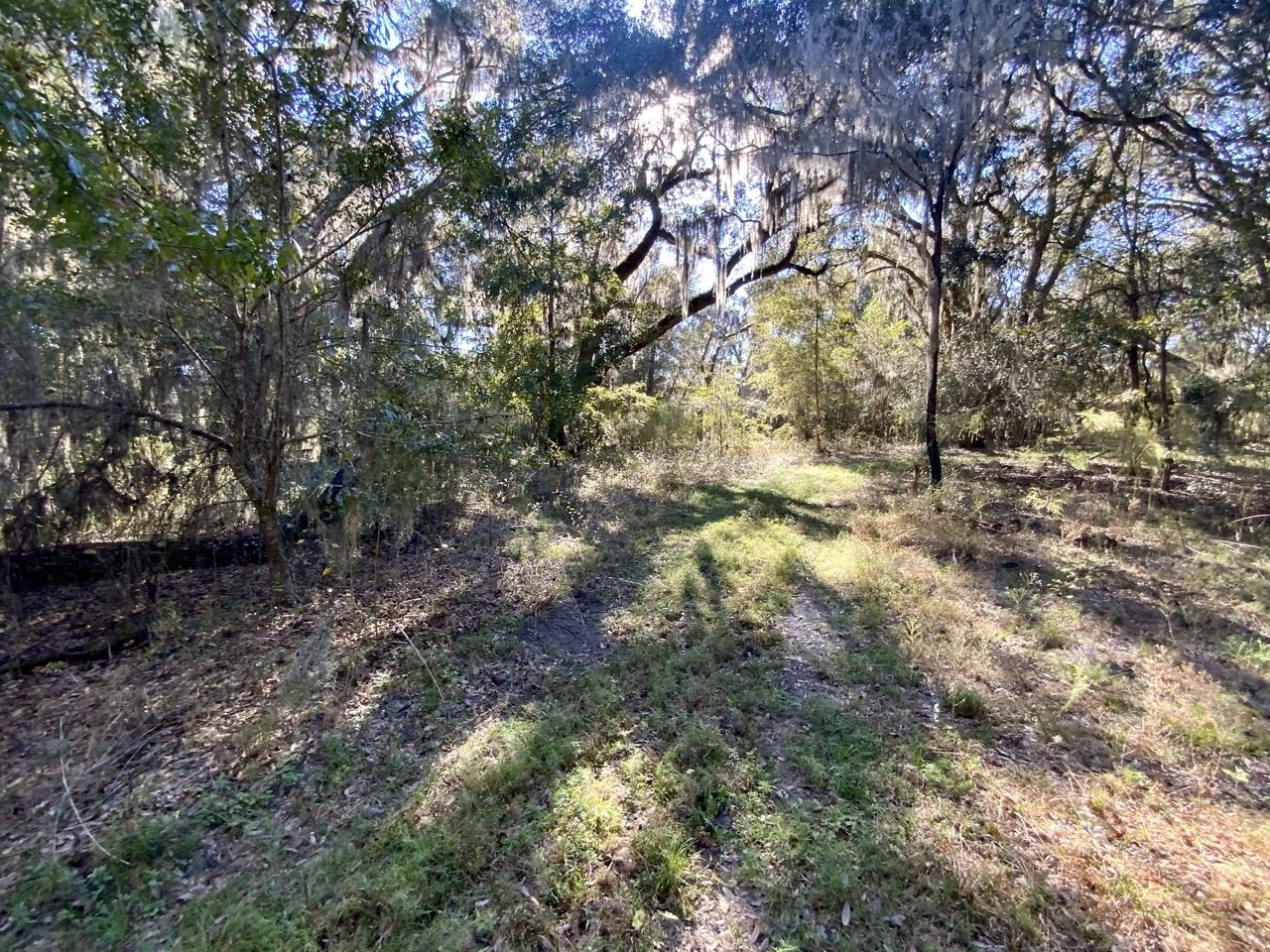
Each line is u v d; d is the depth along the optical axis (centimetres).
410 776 241
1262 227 582
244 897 180
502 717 285
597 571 500
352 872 190
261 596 436
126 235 231
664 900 182
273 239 303
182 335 352
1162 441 713
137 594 409
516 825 211
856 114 691
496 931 170
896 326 1308
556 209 801
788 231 1145
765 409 1520
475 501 648
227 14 317
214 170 348
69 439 359
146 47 312
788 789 230
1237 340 739
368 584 462
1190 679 303
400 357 483
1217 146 652
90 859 195
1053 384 835
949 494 693
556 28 873
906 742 259
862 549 530
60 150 201
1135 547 554
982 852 197
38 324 307
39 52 272
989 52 610
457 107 462
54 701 300
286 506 457
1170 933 167
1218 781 234
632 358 1344
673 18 914
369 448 427
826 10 746
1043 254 1052
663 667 329
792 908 178
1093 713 280
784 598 432
